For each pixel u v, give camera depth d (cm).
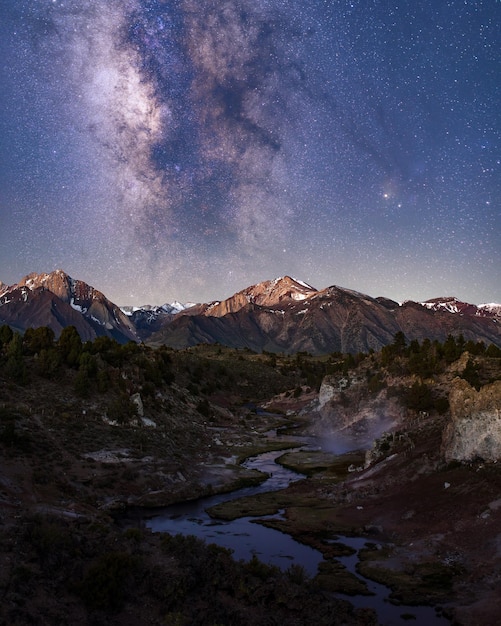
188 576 3089
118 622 2562
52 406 8069
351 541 4631
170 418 10169
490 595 3328
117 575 2802
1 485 4897
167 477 6825
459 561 3891
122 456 7094
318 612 3066
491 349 12512
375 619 3091
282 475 8006
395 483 5891
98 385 9394
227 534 4903
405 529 4688
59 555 2903
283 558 4219
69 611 2480
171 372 14375
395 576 3775
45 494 5206
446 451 5766
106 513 5428
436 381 10569
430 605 3338
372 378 12075
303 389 19100
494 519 4216
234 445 10269
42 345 10544
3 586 2430
